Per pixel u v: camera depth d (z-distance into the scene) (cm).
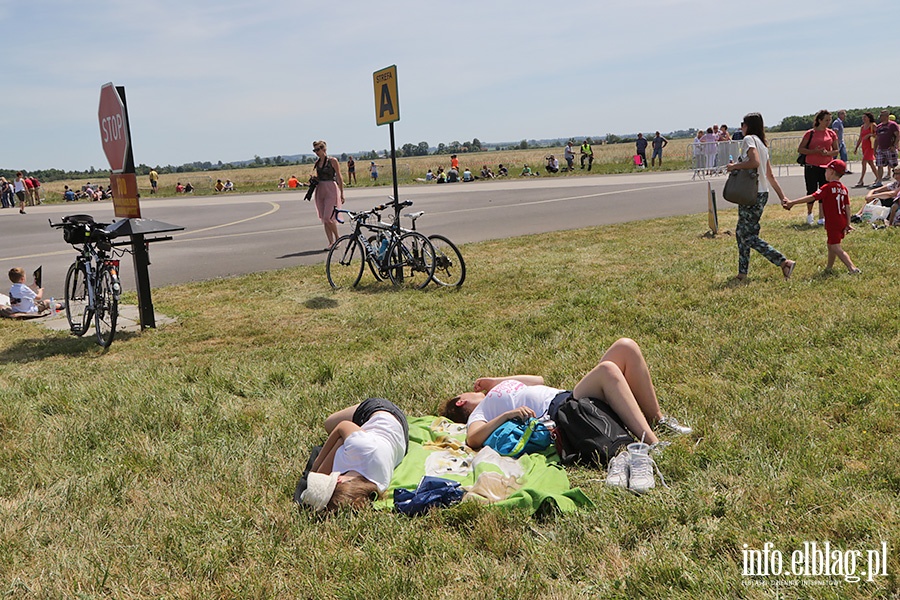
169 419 575
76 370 767
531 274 1164
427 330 854
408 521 385
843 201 921
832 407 491
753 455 425
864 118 2147
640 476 402
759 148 930
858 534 334
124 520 413
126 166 931
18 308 1083
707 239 1421
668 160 5097
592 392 468
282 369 700
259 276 1296
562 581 321
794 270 985
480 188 3691
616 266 1202
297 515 399
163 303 1108
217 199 4412
